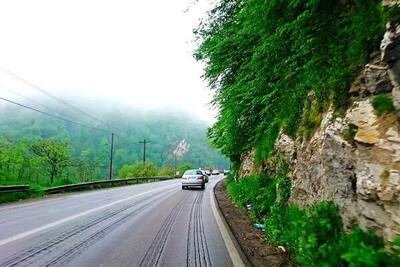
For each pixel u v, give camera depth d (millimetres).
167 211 14461
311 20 6375
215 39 11742
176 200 19938
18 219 11555
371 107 5008
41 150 63781
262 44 7934
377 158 4594
